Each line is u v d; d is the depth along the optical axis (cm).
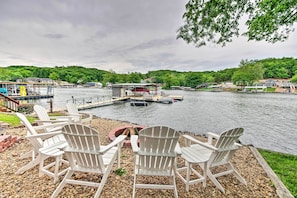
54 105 1403
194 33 473
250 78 4634
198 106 1639
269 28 355
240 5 381
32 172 221
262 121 932
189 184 195
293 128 763
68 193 181
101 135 443
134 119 980
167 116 1086
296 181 231
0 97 770
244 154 324
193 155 216
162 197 183
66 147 179
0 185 190
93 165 184
